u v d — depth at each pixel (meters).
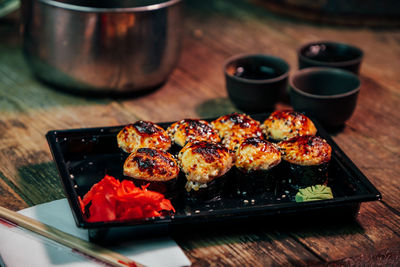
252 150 0.77
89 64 0.90
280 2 1.17
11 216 0.73
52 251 0.71
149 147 0.78
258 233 0.74
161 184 0.75
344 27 1.13
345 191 0.76
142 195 0.72
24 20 0.91
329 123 0.86
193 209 0.74
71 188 0.73
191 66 1.02
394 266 0.72
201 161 0.75
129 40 0.89
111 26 0.87
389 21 1.13
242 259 0.72
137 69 0.91
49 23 0.88
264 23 1.14
